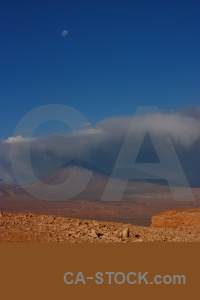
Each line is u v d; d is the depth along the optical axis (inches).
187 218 1540.4
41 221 850.1
